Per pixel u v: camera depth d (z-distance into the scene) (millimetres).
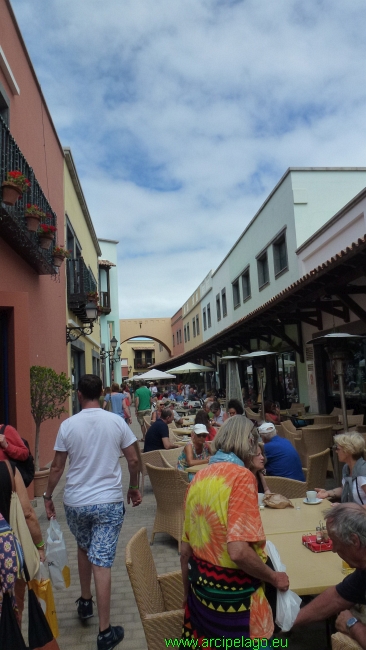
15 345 6844
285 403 16922
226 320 27141
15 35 8953
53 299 11750
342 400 7266
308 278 8734
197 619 2191
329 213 15859
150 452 7777
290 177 16031
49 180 12047
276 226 17672
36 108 10641
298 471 5445
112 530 3553
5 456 3043
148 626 2555
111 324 36125
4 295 6844
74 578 4691
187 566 2422
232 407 8352
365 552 2215
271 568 2402
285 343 16391
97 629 3670
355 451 3971
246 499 2193
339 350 7285
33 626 2830
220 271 28609
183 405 20359
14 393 6801
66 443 3637
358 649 2180
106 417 3703
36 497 7840
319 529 3498
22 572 2729
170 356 54812
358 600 2248
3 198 6602
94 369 23875
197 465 6113
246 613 2117
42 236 8750
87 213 20203
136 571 2680
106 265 30328
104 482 3586
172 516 5480
